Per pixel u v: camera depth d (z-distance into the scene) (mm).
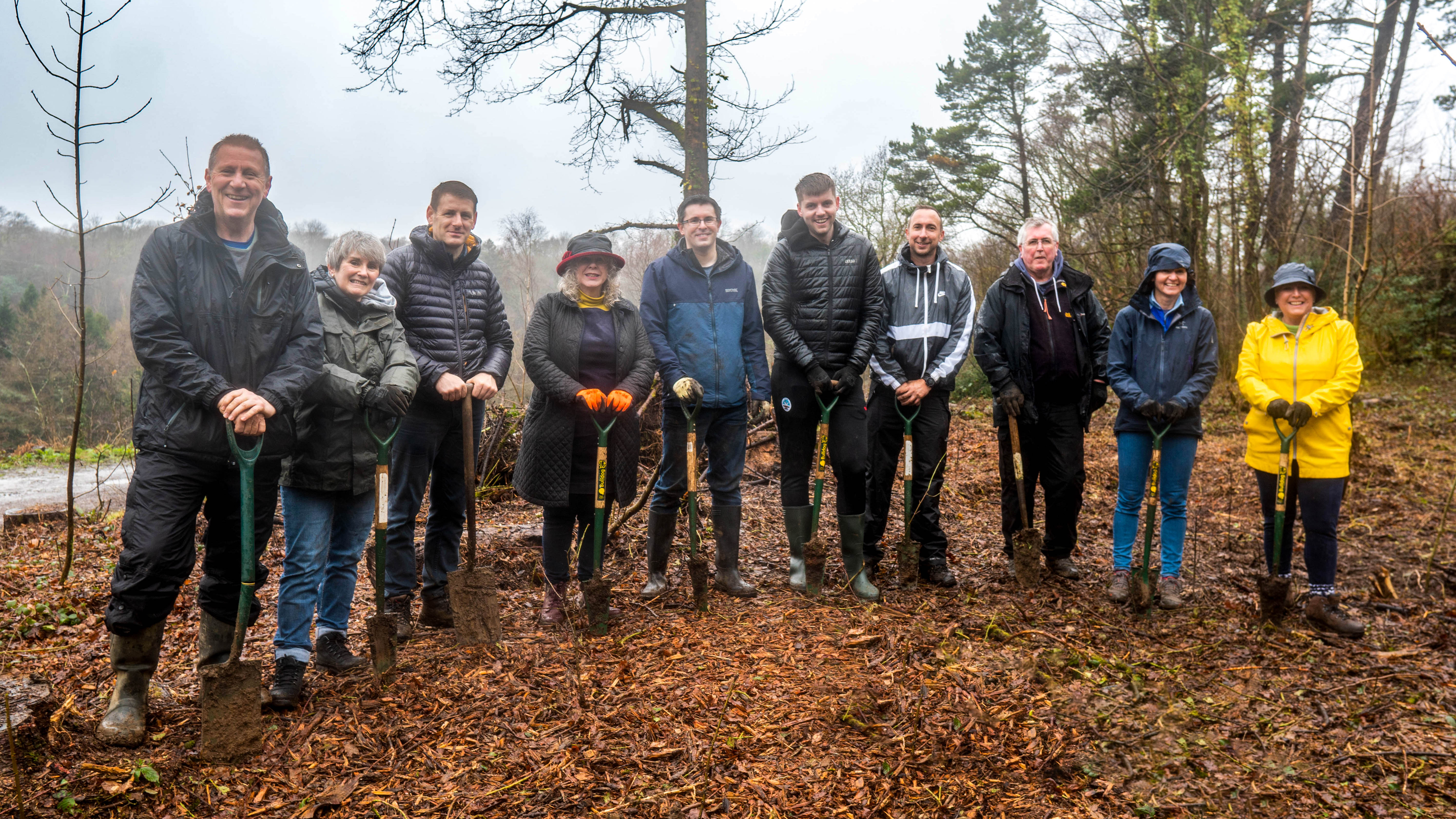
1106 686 3053
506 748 2529
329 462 2848
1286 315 3842
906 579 3967
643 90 8469
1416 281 12641
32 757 2354
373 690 2863
